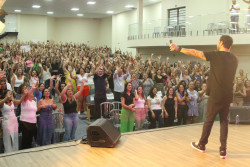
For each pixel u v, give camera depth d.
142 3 20.44
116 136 4.30
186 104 7.52
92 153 3.87
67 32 31.23
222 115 3.75
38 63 10.96
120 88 8.47
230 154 3.88
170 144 4.27
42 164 3.47
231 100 3.68
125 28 26.31
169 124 7.46
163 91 9.11
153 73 9.90
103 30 31.22
